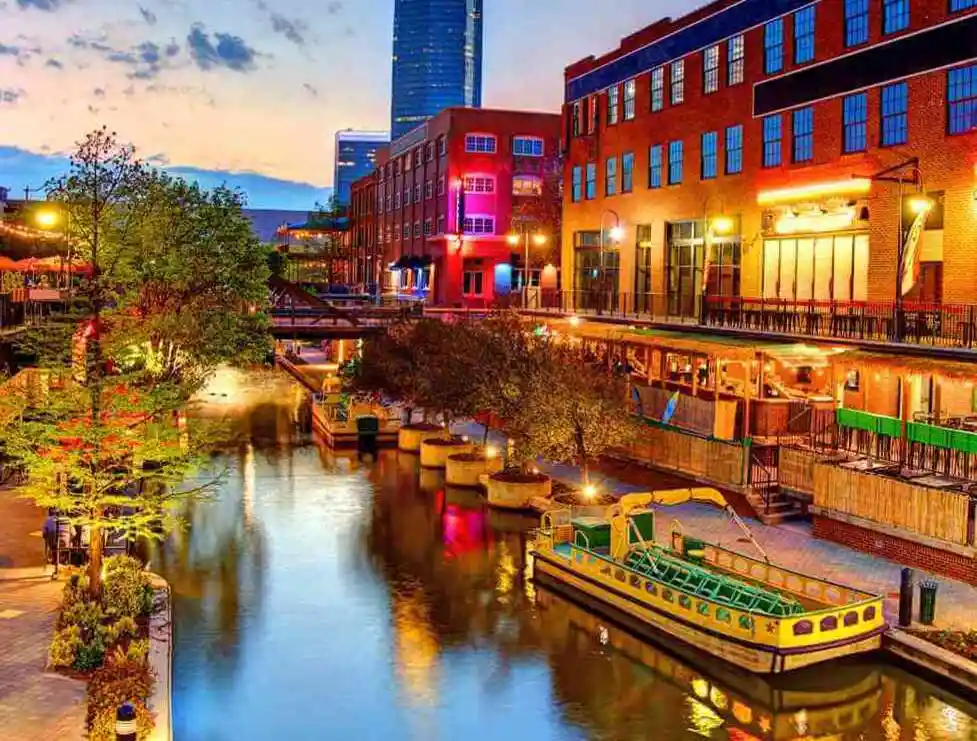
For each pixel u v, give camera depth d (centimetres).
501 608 2458
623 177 5359
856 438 3042
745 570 2427
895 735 1778
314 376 7594
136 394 2117
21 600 2119
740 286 4347
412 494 3656
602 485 3544
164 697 1686
